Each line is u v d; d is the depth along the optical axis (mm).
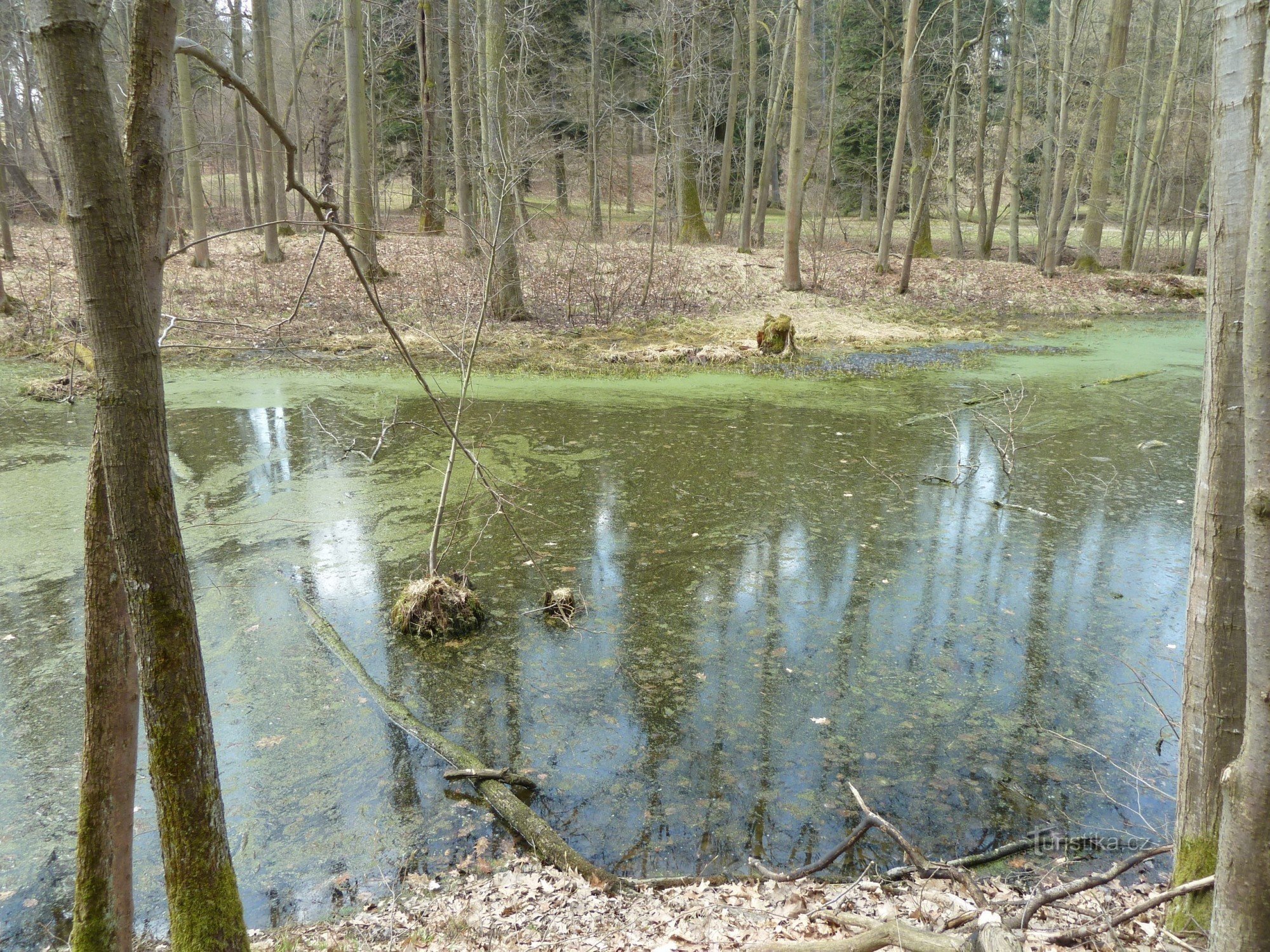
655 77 29578
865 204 35750
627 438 10938
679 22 25516
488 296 6852
